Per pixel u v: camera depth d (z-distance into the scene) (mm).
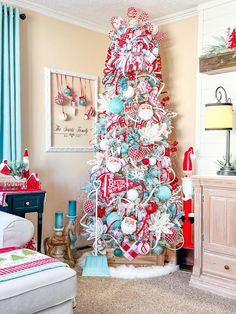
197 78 3508
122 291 2703
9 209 2781
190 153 3299
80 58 3857
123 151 3158
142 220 3123
